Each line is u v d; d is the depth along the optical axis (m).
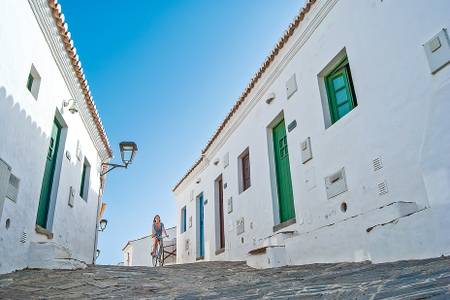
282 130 8.72
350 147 5.98
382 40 5.50
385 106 5.33
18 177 5.84
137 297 3.97
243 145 10.36
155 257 12.80
